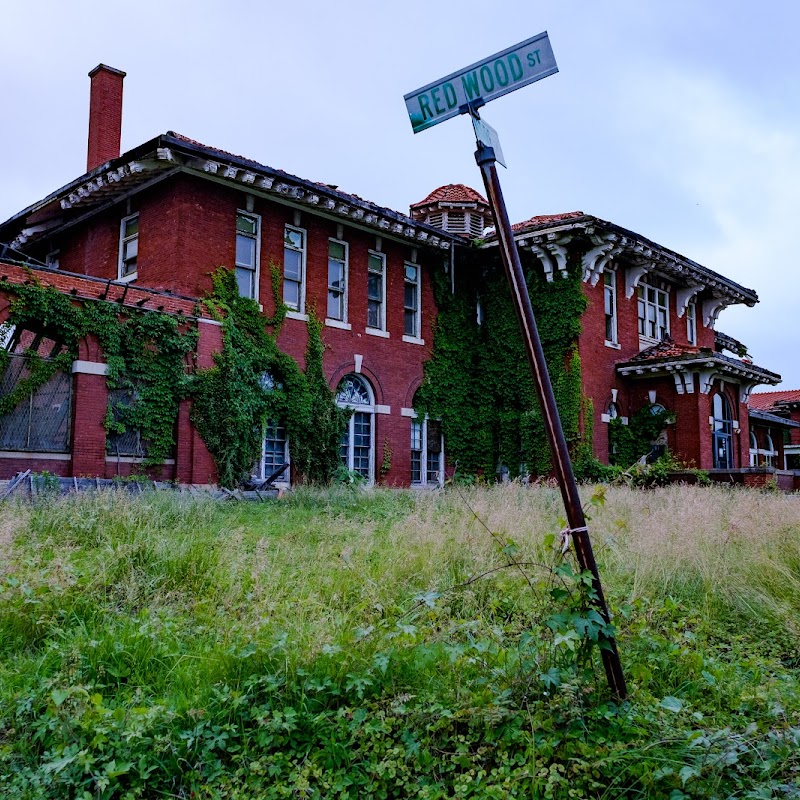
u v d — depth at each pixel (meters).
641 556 7.77
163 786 4.36
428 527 9.30
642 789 3.96
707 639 6.29
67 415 16.59
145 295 17.78
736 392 27.69
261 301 20.38
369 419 23.03
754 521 9.09
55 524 9.79
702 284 29.52
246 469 19.11
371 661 5.13
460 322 25.72
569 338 24.02
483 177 4.86
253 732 4.68
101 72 23.11
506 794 3.98
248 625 6.04
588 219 23.06
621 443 25.39
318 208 21.30
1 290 15.71
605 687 4.66
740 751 4.02
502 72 4.74
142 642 5.70
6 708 4.84
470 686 4.92
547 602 5.75
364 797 4.23
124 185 19.91
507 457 24.70
